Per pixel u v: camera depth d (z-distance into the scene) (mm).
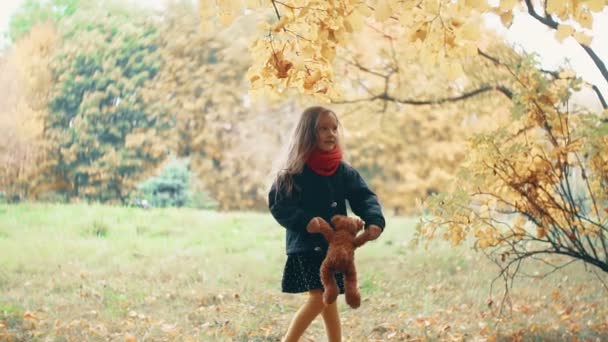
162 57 19469
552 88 4645
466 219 4742
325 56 3795
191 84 19312
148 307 6168
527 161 4637
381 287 7410
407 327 5445
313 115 4125
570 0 3254
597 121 4527
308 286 3965
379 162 18031
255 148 19250
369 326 5523
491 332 5121
